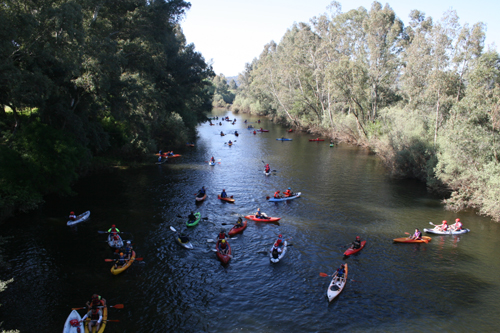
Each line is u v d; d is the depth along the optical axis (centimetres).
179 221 2650
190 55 6100
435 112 4050
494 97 2791
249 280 1886
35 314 1560
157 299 1697
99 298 1580
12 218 2581
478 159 2911
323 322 1552
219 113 15012
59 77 2927
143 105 4616
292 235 2458
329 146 6519
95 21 3488
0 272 1875
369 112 6606
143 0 4225
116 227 2497
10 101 2591
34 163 2681
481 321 1580
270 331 1488
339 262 2091
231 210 2927
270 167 4581
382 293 1783
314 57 7688
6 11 2227
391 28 5947
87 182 3584
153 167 4384
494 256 2198
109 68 3072
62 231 2403
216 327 1510
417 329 1518
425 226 2655
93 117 3853
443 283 1886
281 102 9219
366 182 3869
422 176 3838
